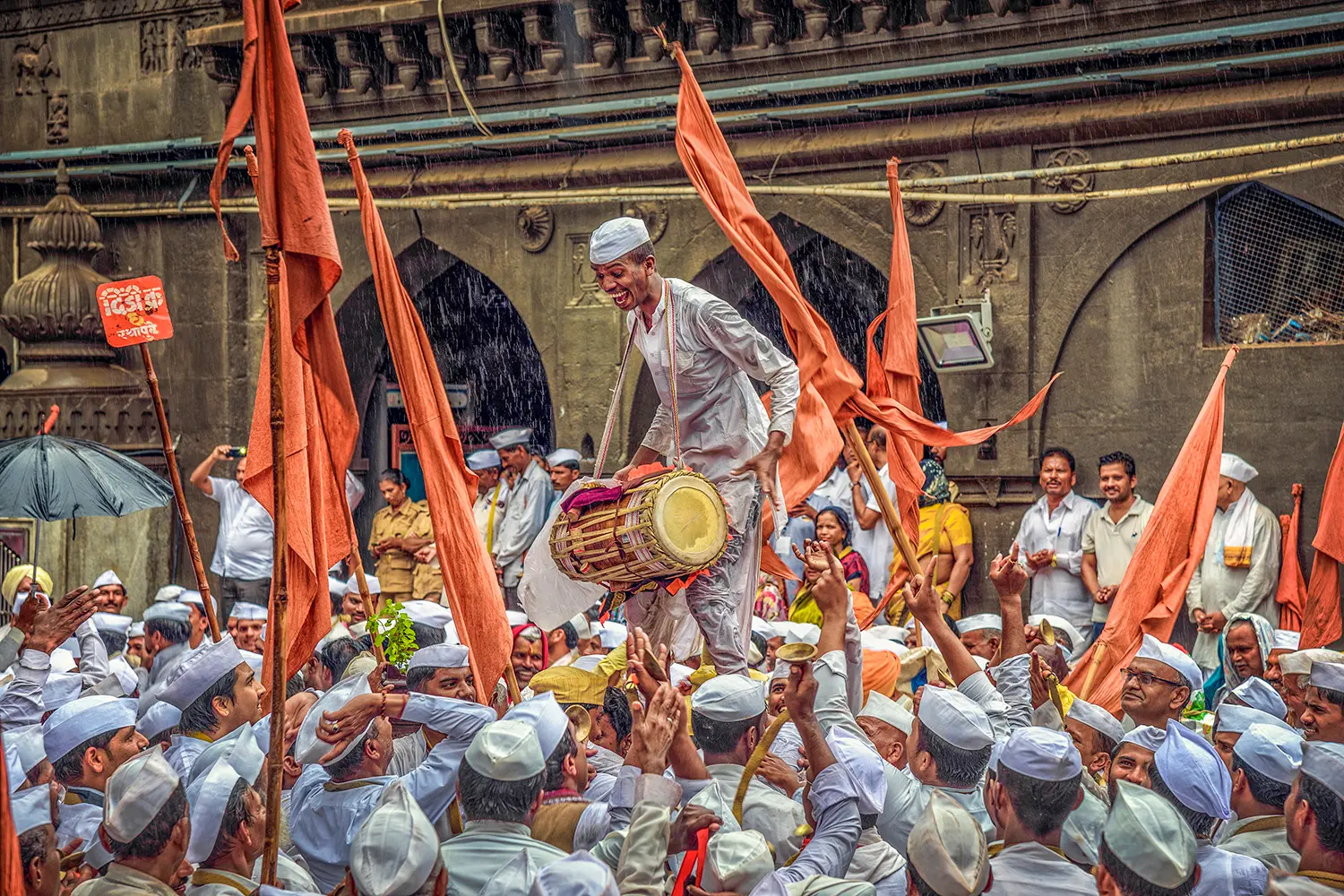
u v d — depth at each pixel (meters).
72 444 8.31
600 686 5.52
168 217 15.48
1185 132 10.93
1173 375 11.12
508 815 3.82
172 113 15.49
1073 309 11.45
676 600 5.74
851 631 4.76
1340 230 10.59
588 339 13.49
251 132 14.95
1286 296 10.84
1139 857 3.34
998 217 11.68
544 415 16.08
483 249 14.01
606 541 5.27
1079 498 10.74
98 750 4.90
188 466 15.33
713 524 5.28
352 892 3.37
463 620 5.80
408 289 14.67
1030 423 11.59
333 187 14.70
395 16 13.62
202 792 3.92
